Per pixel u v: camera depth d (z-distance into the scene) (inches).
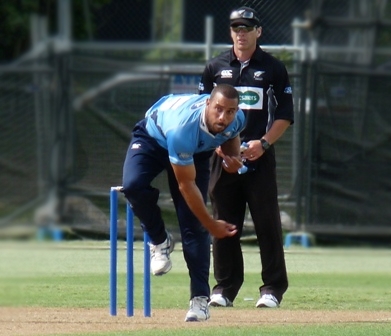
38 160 1838.1
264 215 1115.3
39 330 943.0
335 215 1807.3
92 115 1798.7
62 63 1808.6
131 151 950.4
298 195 1798.7
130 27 2167.8
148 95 1780.3
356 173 1806.1
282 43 1923.0
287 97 1093.1
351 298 1280.8
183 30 2130.9
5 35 2183.8
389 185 1811.0
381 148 1804.9
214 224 886.4
